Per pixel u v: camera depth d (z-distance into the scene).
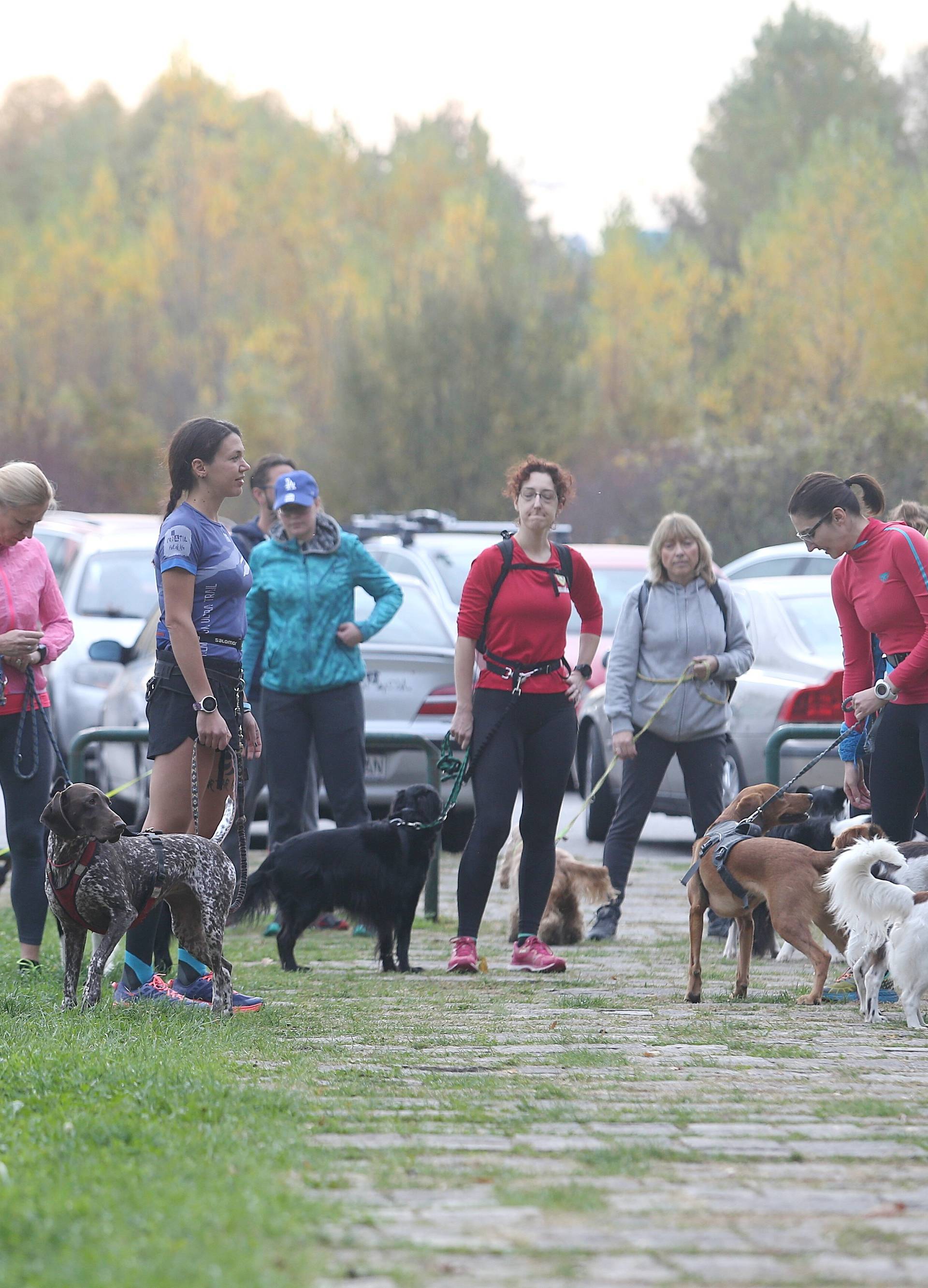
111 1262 4.12
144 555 22.31
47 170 117.81
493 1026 8.59
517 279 60.72
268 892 11.07
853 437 46.00
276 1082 6.85
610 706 12.49
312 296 84.00
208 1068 6.84
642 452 56.69
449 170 91.31
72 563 25.17
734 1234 4.78
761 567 22.00
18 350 81.00
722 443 49.88
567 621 11.07
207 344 85.81
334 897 10.95
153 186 98.38
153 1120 5.89
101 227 91.19
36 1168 5.09
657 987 10.38
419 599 17.89
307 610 12.73
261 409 73.00
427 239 79.81
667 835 20.45
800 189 71.44
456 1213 4.94
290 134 100.38
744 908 9.81
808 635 16.25
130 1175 5.02
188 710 8.96
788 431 48.25
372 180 95.19
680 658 12.38
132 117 120.81
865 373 65.19
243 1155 5.41
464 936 10.99
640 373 67.75
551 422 56.50
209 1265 4.12
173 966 10.37
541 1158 5.68
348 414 57.88
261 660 13.19
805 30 110.50
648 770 12.59
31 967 10.27
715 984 10.50
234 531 14.30
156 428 70.75
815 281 68.88
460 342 56.75
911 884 9.45
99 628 20.91
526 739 11.02
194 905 9.21
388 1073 7.19
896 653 9.92
